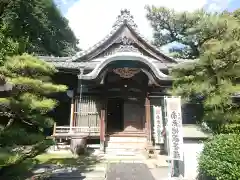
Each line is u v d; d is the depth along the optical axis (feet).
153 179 30.22
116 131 56.08
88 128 49.32
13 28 62.34
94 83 48.01
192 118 43.39
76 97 53.88
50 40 92.02
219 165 24.17
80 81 50.65
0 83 24.67
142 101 54.54
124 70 49.21
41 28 81.10
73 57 55.57
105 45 56.13
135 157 43.14
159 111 50.16
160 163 38.45
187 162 31.22
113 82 53.78
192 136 31.68
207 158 26.96
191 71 37.52
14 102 25.93
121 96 53.21
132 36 56.95
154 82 47.96
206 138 31.60
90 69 54.08
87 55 55.88
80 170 34.01
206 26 36.17
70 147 48.34
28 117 28.66
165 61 57.98
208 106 33.58
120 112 59.06
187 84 36.29
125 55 46.44
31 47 76.89
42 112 29.32
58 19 96.37
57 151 47.83
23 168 27.40
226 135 28.12
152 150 43.93
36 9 71.51
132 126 54.39
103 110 50.24
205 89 33.27
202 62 34.06
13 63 27.58
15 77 27.45
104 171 33.71
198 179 30.63
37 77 30.17
